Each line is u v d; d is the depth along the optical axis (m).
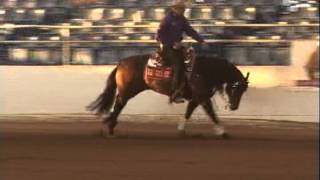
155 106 15.73
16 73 15.99
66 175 8.87
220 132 12.76
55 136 12.80
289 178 8.76
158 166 9.60
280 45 15.66
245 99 15.48
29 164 9.73
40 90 15.97
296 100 15.33
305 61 15.33
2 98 16.03
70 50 16.41
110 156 10.48
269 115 15.45
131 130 13.83
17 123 14.88
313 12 16.31
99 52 16.44
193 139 12.52
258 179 8.70
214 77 12.60
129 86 12.77
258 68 15.52
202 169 9.36
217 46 16.00
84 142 12.00
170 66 12.44
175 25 12.32
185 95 12.74
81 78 15.88
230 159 10.25
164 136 12.95
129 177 8.74
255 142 12.12
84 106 15.85
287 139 12.57
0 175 8.84
